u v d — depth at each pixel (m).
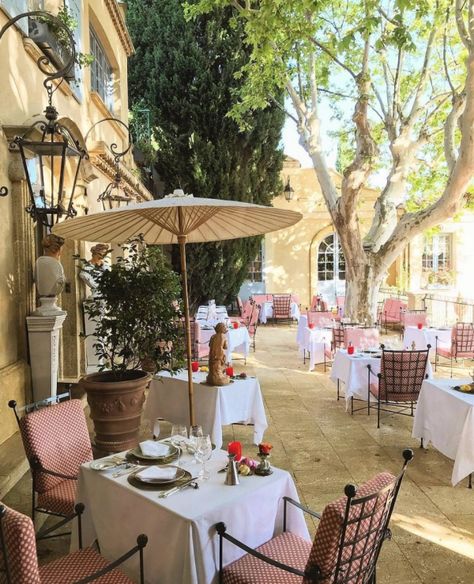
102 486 2.72
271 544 2.56
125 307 4.48
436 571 3.07
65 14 5.72
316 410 6.61
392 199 10.52
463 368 9.41
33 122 4.84
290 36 7.45
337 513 1.91
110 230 4.08
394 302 13.64
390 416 6.35
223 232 4.41
